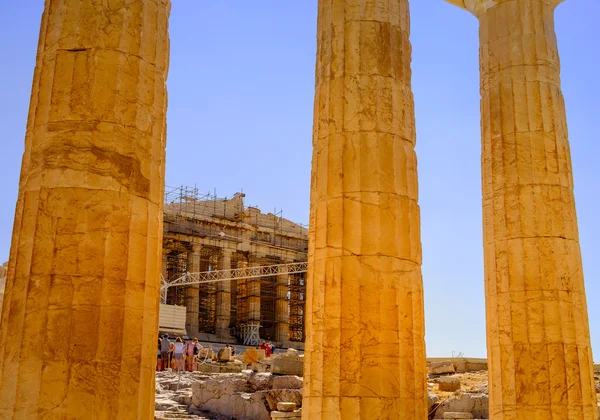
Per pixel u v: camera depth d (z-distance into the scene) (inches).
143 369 446.0
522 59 765.3
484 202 767.1
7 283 446.0
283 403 913.5
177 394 1080.2
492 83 779.4
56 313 424.5
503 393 706.2
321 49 625.6
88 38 464.4
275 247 3316.9
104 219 442.0
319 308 566.6
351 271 560.1
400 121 597.9
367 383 539.8
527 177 737.0
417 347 565.0
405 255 573.9
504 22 783.1
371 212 569.0
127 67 468.4
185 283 2918.3
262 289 3508.9
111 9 472.4
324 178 590.6
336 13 617.3
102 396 421.1
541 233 723.4
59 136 450.6
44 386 413.4
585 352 711.7
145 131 471.5
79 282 430.3
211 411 1010.7
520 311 712.4
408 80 618.5
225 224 3208.7
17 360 420.2
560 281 715.4
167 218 3073.3
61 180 442.9
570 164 761.0
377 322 551.5
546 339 698.8
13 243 452.4
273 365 1066.7
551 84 764.6
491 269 744.3
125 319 438.9
